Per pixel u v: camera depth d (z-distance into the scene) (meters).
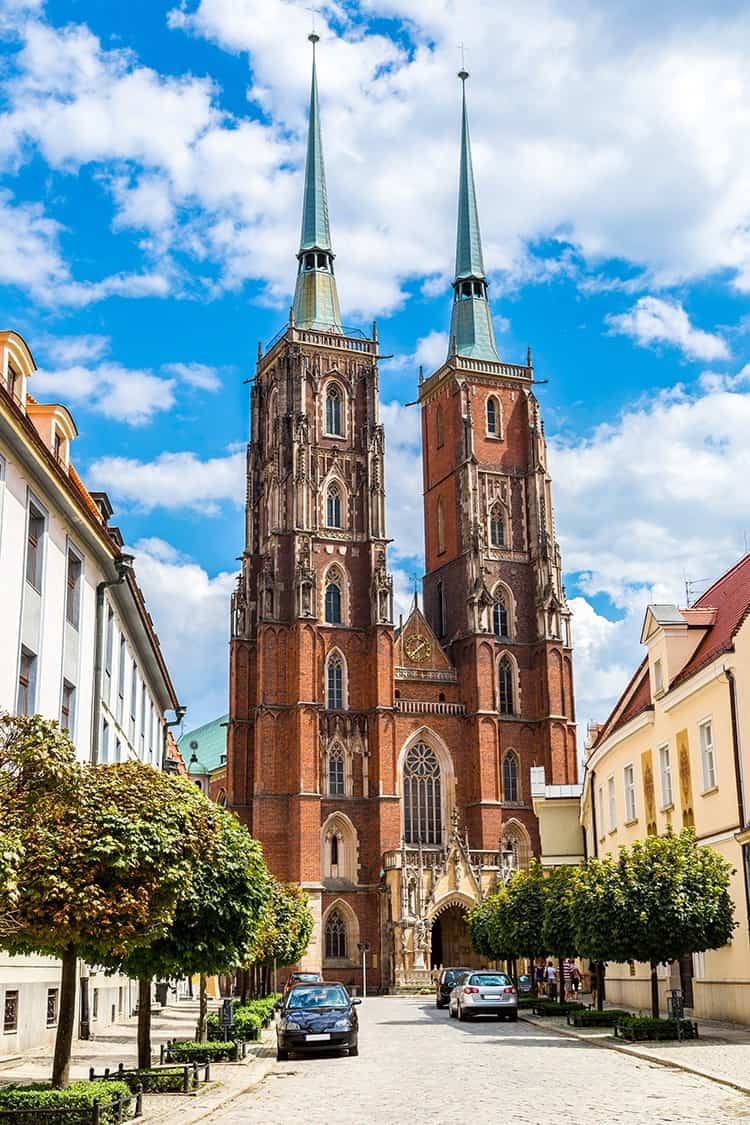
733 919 47.31
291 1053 44.03
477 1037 50.41
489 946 81.75
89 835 26.19
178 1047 38.88
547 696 139.38
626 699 70.12
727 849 48.81
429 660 139.62
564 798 95.69
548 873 74.19
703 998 51.34
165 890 27.17
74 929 25.45
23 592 40.22
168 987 81.19
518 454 149.75
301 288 151.75
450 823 133.12
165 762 85.69
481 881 125.44
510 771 138.25
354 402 144.25
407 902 121.88
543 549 144.38
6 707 38.38
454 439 149.50
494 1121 23.98
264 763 127.06
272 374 146.12
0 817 23.84
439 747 135.50
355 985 123.56
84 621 48.91
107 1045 45.72
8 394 35.50
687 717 54.16
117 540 57.09
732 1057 35.25
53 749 24.62
